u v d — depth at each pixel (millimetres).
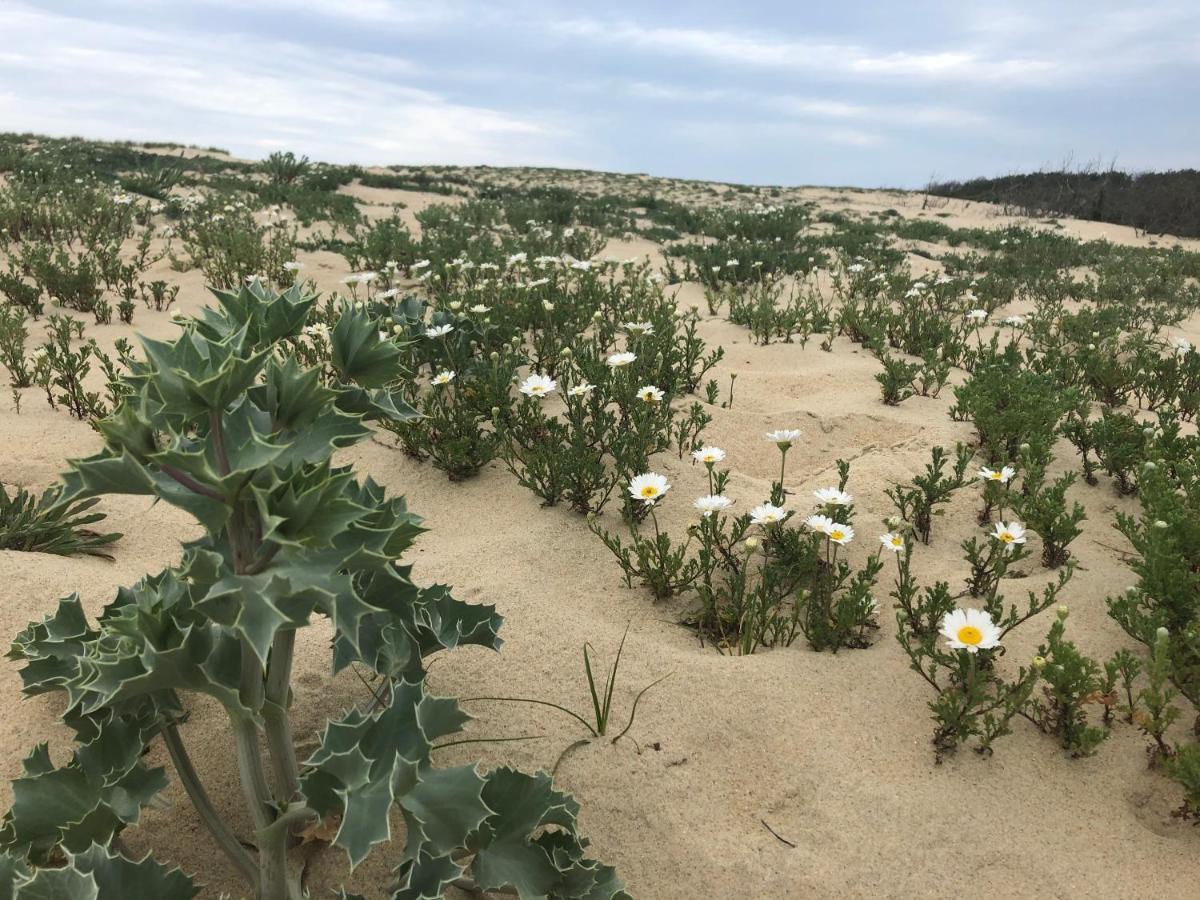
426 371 5641
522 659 2906
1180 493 3887
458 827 1601
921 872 2189
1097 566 3592
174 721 1941
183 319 1707
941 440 4984
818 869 2186
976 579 3406
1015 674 2934
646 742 2559
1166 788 2449
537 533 3836
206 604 1455
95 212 11250
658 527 3951
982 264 13320
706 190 29438
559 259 9375
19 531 3336
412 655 2201
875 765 2527
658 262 12641
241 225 11359
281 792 1801
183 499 1365
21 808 1793
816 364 7000
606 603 3355
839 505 3621
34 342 6570
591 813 2309
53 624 2197
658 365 5836
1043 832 2311
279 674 1721
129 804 1832
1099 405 6031
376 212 16609
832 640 3107
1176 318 9859
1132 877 2180
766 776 2475
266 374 1621
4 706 2416
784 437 3691
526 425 4648
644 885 2131
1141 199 25594
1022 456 4355
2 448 4406
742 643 3094
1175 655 2742
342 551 1450
